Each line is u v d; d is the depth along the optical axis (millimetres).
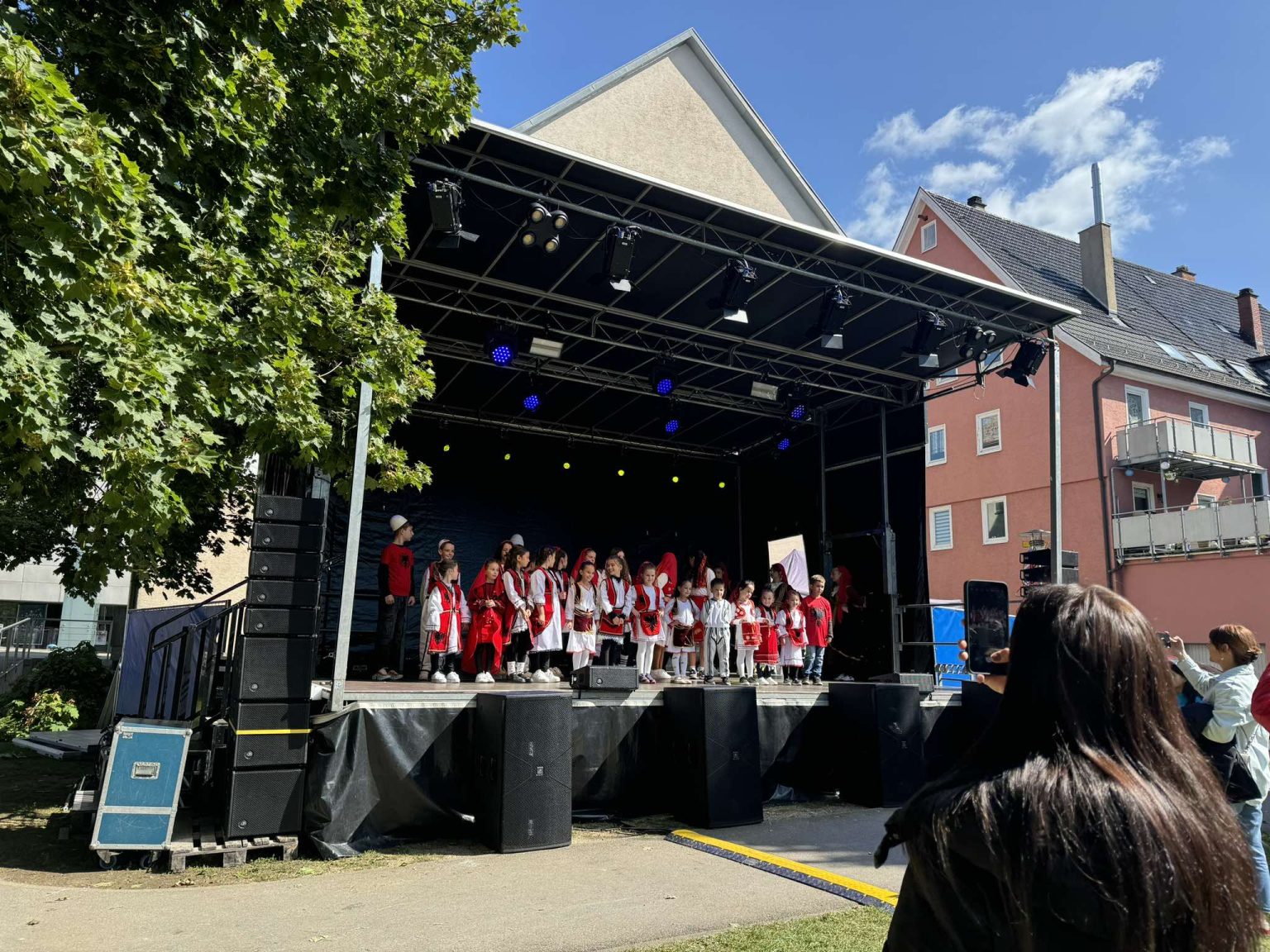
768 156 14719
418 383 7230
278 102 5164
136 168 3906
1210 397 24047
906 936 1180
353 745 6234
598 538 14883
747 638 11617
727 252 8828
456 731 6703
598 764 7301
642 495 15438
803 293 10211
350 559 6527
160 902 4883
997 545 23906
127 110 4645
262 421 6035
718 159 14195
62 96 3566
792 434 14812
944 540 25406
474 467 14156
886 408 13258
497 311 10781
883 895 4969
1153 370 22359
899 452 13031
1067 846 1051
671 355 11688
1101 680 1191
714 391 13617
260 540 6066
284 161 6074
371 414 7062
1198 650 19875
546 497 14609
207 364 5180
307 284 6570
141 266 4516
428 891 5109
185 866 5660
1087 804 1083
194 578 12312
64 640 23141
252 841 5828
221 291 5570
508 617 9977
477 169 7910
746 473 16031
